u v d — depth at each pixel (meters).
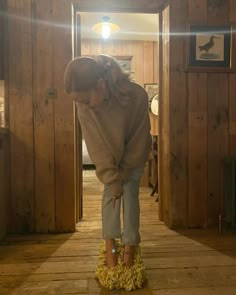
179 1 2.49
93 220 2.78
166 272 1.74
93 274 1.71
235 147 2.60
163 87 2.67
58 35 2.41
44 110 2.44
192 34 2.50
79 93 1.30
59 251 2.05
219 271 1.75
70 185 2.48
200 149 2.56
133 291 1.54
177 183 2.55
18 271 1.75
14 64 2.41
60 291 1.54
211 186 2.59
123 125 1.43
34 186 2.46
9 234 2.42
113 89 1.39
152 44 4.81
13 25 2.39
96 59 1.40
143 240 2.27
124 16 3.74
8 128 2.42
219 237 2.34
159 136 2.75
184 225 2.57
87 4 2.46
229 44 2.55
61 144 2.46
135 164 1.54
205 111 2.55
